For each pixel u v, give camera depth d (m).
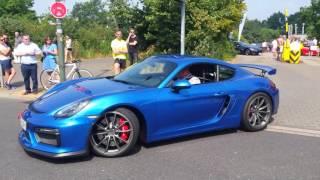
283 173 5.22
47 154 5.30
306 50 41.06
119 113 5.60
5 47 12.45
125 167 5.33
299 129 7.56
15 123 7.75
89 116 5.36
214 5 20.25
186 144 6.38
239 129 7.38
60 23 10.83
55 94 5.98
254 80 7.24
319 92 12.04
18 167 5.27
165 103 6.00
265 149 6.23
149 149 6.08
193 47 19.14
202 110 6.50
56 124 5.23
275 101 7.51
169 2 17.56
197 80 6.57
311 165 5.55
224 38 25.19
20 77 15.52
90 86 6.15
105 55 35.03
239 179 4.98
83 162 5.47
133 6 18.97
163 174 5.11
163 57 6.98
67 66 12.20
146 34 18.75
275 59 29.25
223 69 6.98
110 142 5.67
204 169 5.30
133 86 6.12
